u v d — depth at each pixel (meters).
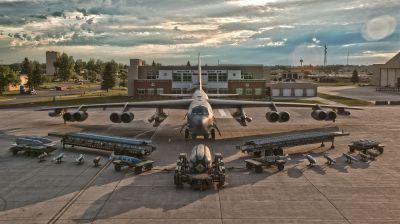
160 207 19.03
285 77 171.75
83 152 31.34
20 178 24.11
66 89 127.44
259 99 84.12
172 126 45.12
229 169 25.77
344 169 25.97
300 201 19.83
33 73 127.00
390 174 24.75
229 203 19.53
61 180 23.62
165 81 89.06
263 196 20.58
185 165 23.48
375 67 134.00
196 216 17.86
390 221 17.30
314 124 46.69
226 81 88.00
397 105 70.06
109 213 18.30
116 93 104.69
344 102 75.75
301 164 27.28
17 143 30.91
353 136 38.47
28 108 66.75
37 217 17.89
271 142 29.28
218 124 46.84
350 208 18.88
